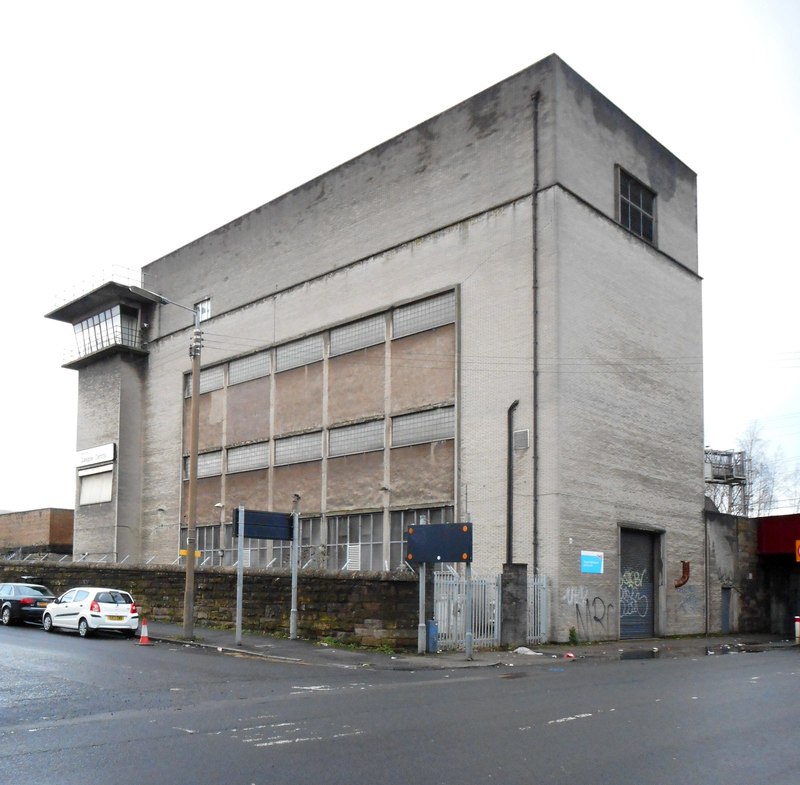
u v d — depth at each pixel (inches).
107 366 1998.0
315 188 1569.9
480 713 488.1
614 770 351.3
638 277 1320.1
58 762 370.9
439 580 916.6
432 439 1274.6
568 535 1109.7
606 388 1217.4
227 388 1710.1
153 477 1879.9
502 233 1224.2
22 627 1187.3
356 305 1435.8
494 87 1279.5
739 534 1485.0
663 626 1275.8
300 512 1485.0
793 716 479.5
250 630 1079.6
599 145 1275.8
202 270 1834.4
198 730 441.1
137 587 1314.0
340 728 442.6
